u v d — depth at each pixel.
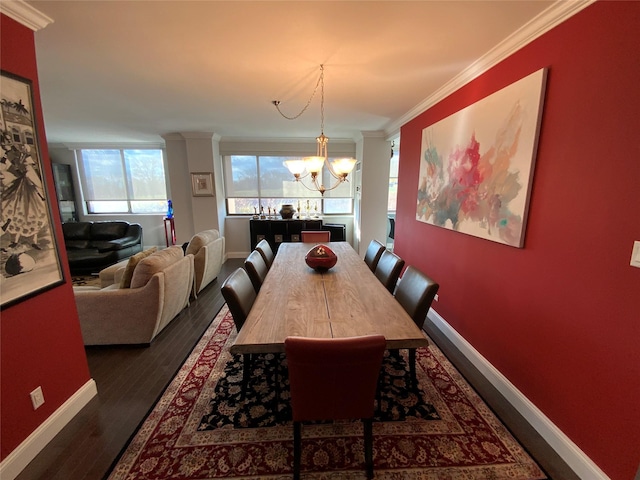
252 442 1.63
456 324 2.65
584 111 1.39
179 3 1.48
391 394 2.01
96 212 6.45
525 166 1.74
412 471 1.46
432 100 2.95
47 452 1.57
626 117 1.21
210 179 5.40
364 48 1.97
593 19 1.33
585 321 1.42
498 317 2.07
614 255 1.27
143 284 2.58
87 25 1.68
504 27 1.70
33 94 1.52
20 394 1.47
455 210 2.54
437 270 2.98
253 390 2.05
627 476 1.25
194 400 1.96
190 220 5.76
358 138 5.44
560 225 1.54
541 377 1.70
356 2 1.48
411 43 1.90
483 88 2.19
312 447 1.60
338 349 1.19
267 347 1.38
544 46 1.62
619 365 1.27
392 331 1.49
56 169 5.80
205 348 2.59
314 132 5.07
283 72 2.38
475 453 1.56
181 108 3.46
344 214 6.19
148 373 2.25
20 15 1.44
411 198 3.62
